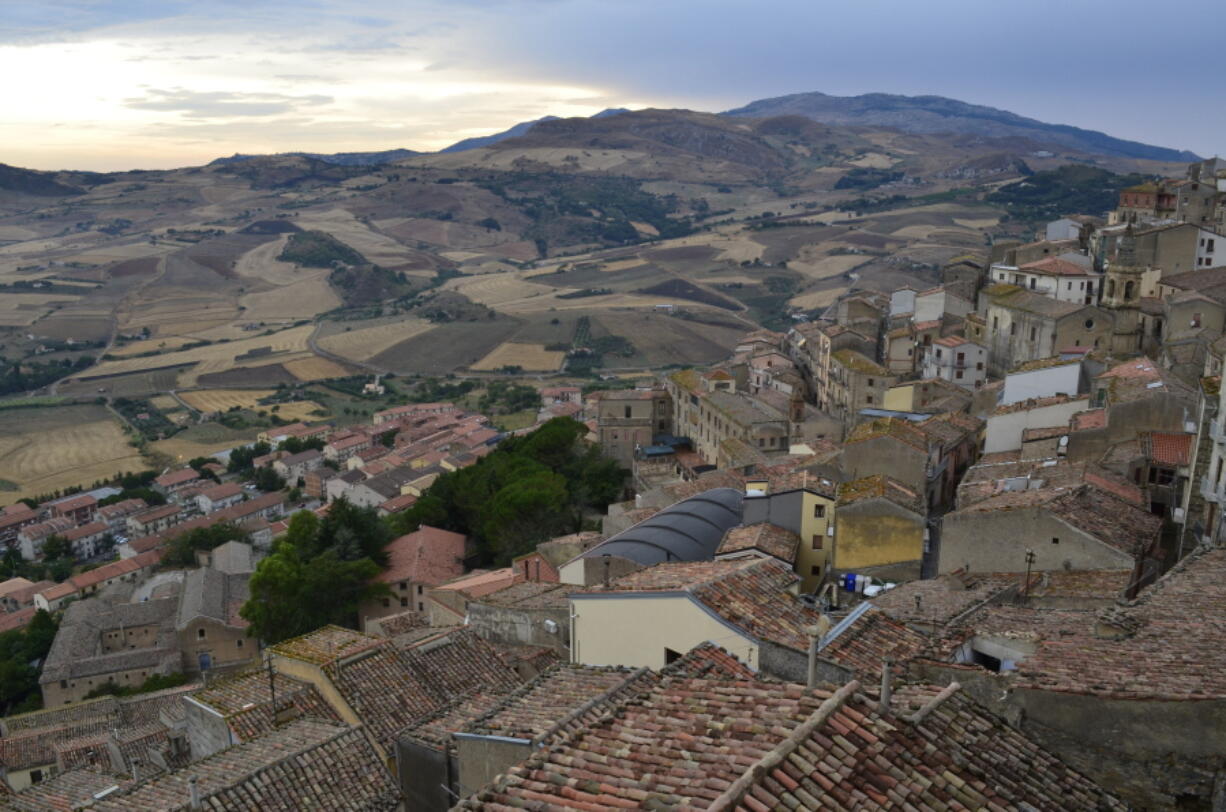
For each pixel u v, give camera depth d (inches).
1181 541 1973.4
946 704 729.0
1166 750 727.7
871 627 1152.8
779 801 556.1
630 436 5022.1
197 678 4180.6
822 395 5049.2
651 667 1213.7
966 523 1941.4
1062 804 671.8
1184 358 3161.9
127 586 5492.1
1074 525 1823.3
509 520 3636.8
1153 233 4480.8
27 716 3063.5
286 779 1170.0
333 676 1480.1
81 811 1215.6
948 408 3727.9
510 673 1609.3
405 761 1135.6
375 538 3742.6
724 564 1380.4
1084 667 836.0
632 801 573.3
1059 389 3075.8
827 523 2229.3
